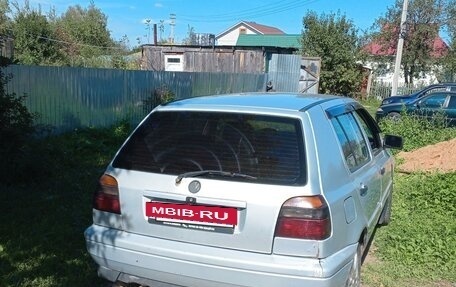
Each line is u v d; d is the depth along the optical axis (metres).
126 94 11.98
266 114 3.01
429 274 4.16
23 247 4.26
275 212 2.69
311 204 2.68
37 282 3.66
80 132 10.01
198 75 15.07
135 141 3.20
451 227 5.16
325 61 26.94
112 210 3.10
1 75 6.53
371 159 4.22
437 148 9.20
